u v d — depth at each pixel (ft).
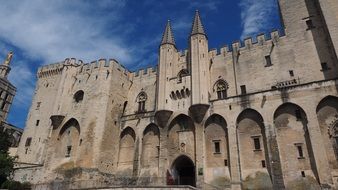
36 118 174.70
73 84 162.50
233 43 147.54
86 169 130.41
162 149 133.28
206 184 116.37
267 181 107.45
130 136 148.56
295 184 103.24
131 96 165.37
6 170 143.23
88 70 161.99
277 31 138.00
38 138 166.91
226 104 126.72
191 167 136.87
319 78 119.34
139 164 136.15
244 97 123.85
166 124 137.80
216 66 146.82
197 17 155.53
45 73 189.47
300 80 123.13
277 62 131.85
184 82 141.38
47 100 177.78
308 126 106.93
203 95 131.44
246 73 137.49
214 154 122.93
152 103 156.56
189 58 148.15
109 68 158.30
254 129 118.93
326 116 107.34
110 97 151.53
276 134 112.78
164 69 149.18
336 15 118.83
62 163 140.46
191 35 149.59
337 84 106.93
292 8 139.44
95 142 136.56
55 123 153.28
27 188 135.03
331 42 115.96
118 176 138.72
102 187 103.19
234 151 116.98
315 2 132.87
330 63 119.65
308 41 128.47
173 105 140.26
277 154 108.27
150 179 129.70
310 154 105.19
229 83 139.33
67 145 145.48
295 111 113.50
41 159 157.99
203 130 127.34
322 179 98.22
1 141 192.24
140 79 168.25
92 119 142.72
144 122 145.18
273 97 117.39
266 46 138.21
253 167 113.29
